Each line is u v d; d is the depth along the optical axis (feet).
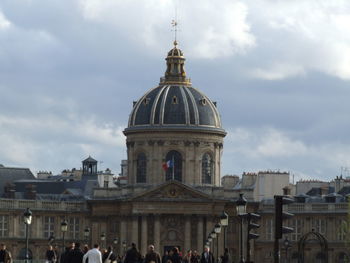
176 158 368.48
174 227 352.08
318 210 360.89
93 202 358.64
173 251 158.40
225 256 190.29
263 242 361.92
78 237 363.76
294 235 362.53
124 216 353.10
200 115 369.71
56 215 361.51
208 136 370.12
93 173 451.94
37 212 358.64
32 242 356.59
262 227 363.56
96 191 361.10
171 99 370.73
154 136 368.27
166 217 351.67
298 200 371.56
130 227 352.28
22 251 355.97
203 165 369.30
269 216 363.15
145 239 350.02
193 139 368.07
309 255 360.89
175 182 350.02
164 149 368.27
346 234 320.09
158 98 371.97
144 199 349.61
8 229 354.33
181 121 368.27
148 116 369.71
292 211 362.74
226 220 188.65
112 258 166.91
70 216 363.56
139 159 371.56
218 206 353.31
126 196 359.05
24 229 357.20
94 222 359.25
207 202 351.46
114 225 359.25
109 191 361.92
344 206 358.23
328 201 366.84
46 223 360.28
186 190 351.25
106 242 358.84
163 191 350.84
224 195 358.64
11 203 355.56
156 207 350.02
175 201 349.82
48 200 363.56
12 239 353.72
